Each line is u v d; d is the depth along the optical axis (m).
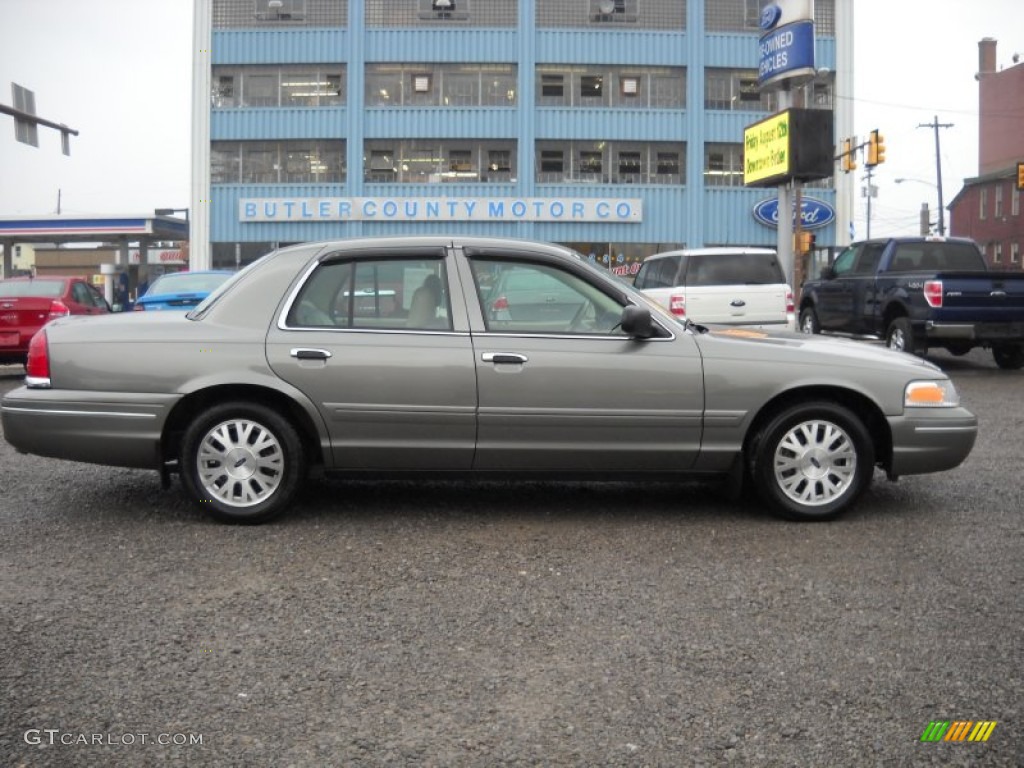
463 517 5.89
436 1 37.78
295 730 3.13
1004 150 56.38
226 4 37.91
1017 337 13.66
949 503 6.30
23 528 5.57
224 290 5.76
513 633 3.97
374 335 5.58
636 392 5.59
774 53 24.81
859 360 5.77
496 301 5.68
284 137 38.06
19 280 14.55
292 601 4.35
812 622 4.10
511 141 38.28
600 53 38.19
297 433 5.61
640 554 5.11
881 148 30.02
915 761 2.94
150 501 6.25
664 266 14.00
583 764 2.92
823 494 5.77
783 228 24.70
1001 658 3.71
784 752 2.99
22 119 24.06
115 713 3.24
